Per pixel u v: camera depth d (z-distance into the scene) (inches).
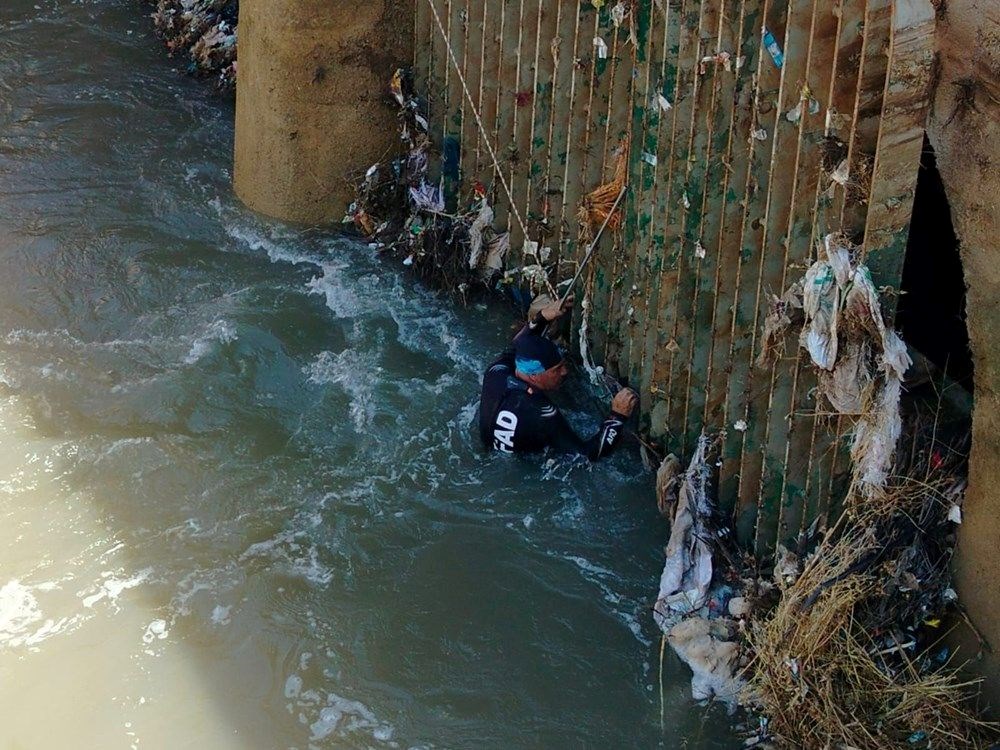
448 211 277.3
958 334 197.2
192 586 203.2
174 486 224.2
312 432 238.4
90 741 176.9
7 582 203.0
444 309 272.2
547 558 210.7
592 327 239.8
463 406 244.8
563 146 240.7
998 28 142.1
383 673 189.3
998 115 145.0
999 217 147.6
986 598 162.6
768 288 185.8
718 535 199.8
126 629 194.9
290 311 270.2
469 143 267.4
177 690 185.2
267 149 294.0
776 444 187.3
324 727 180.4
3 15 400.5
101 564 207.0
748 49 183.5
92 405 243.1
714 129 191.8
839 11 162.1
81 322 267.0
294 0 273.3
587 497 222.5
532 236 255.1
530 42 241.9
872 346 167.3
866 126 161.5
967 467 168.1
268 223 300.4
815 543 184.9
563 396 247.6
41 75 366.9
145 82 366.9
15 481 223.9
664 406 219.1
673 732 179.5
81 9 409.4
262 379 251.4
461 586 205.0
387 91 285.1
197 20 385.7
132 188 314.3
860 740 164.9
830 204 169.2
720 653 185.3
